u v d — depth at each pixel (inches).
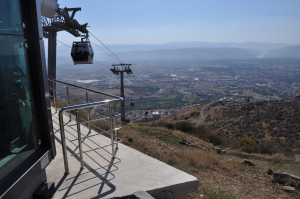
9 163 79.4
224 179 245.8
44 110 101.1
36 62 95.6
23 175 81.7
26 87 91.3
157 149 319.9
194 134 707.4
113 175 129.3
